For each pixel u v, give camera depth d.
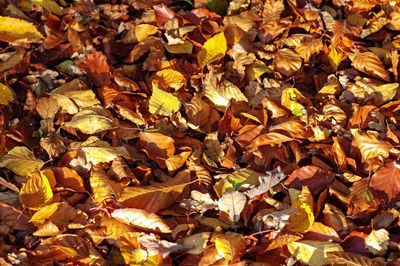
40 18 2.04
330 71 1.97
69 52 1.98
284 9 2.05
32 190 1.77
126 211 1.75
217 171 1.82
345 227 1.75
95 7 2.05
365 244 1.73
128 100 1.91
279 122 1.88
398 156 1.82
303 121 1.86
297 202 1.75
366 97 1.91
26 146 1.85
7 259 1.71
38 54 1.96
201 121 1.88
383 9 2.04
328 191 1.79
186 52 1.97
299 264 1.72
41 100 1.88
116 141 1.86
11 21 1.97
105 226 1.75
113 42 1.99
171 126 1.87
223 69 1.96
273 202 1.78
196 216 1.78
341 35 1.98
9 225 1.75
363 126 1.86
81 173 1.82
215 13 2.04
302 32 2.02
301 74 1.96
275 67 1.96
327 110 1.88
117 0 2.08
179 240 1.74
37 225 1.74
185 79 1.92
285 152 1.84
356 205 1.77
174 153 1.84
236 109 1.90
